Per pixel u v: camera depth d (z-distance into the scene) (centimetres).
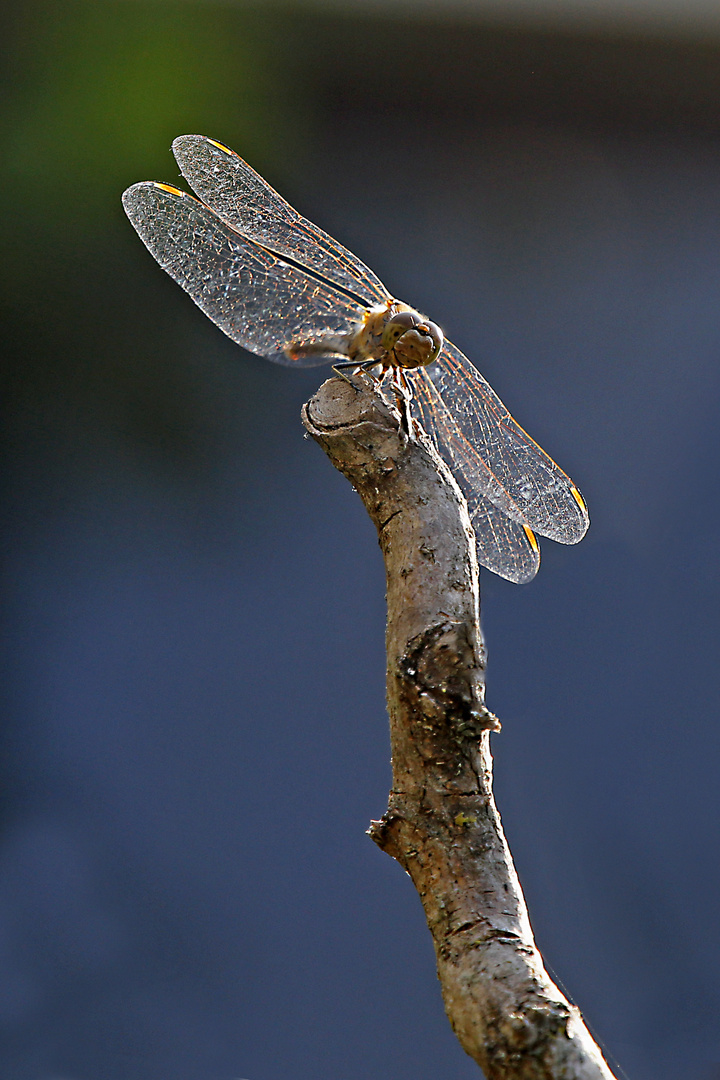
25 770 94
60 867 93
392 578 82
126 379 103
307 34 101
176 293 103
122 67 95
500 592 95
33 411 101
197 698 95
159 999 92
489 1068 62
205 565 101
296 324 87
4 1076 90
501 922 69
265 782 94
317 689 95
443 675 76
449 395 87
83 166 95
